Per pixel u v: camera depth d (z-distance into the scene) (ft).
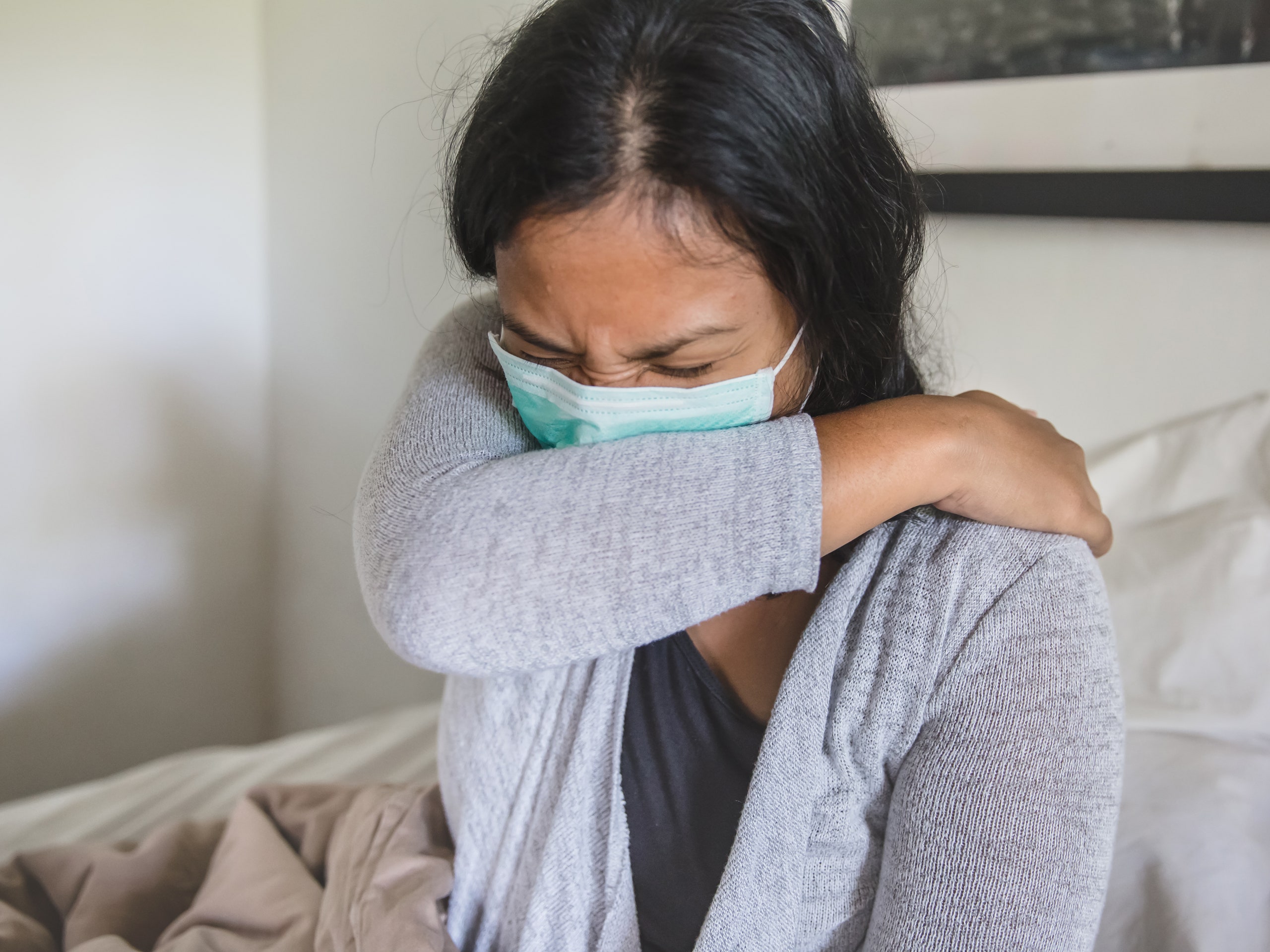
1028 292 3.84
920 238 2.22
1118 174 3.43
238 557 6.68
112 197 5.50
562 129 1.62
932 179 3.85
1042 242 3.77
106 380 5.70
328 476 6.27
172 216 5.80
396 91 5.16
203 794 4.39
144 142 5.57
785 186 1.66
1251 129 3.20
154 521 6.13
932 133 3.93
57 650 5.84
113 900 3.18
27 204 5.18
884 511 1.83
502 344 2.21
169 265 5.85
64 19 5.11
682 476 1.77
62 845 3.45
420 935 2.33
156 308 5.85
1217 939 2.64
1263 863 2.82
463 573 1.81
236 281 6.23
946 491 1.88
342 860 2.86
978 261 3.94
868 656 2.02
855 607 2.08
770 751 2.04
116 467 5.86
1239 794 2.99
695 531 1.72
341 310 5.87
